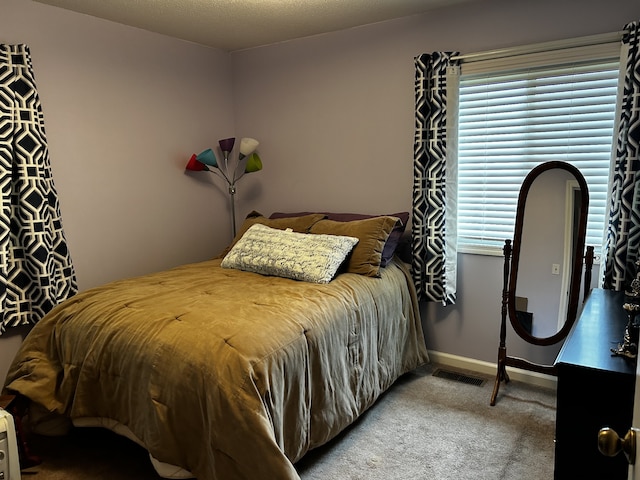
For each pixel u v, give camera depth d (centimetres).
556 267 248
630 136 223
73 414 205
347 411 219
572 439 155
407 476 199
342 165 340
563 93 257
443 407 256
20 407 215
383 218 278
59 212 269
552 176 245
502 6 265
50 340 221
